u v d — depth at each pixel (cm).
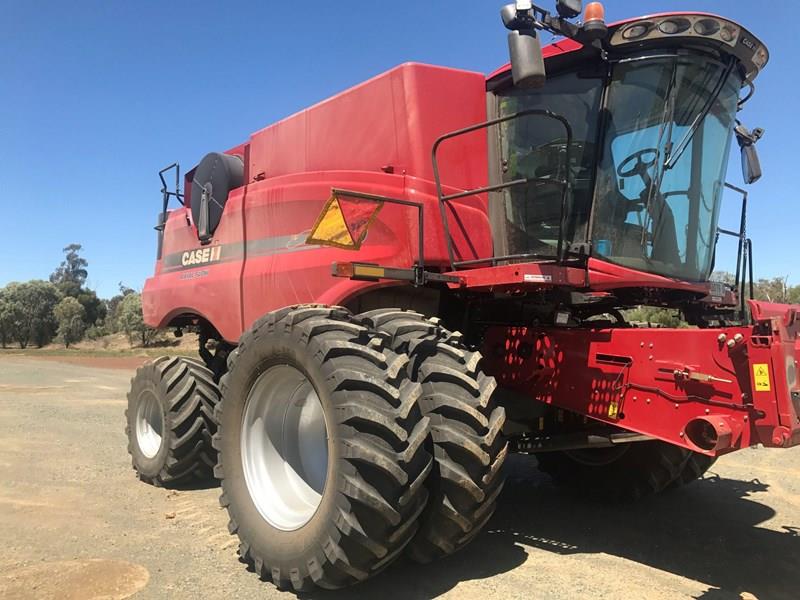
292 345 360
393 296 458
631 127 400
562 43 410
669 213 420
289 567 338
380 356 334
